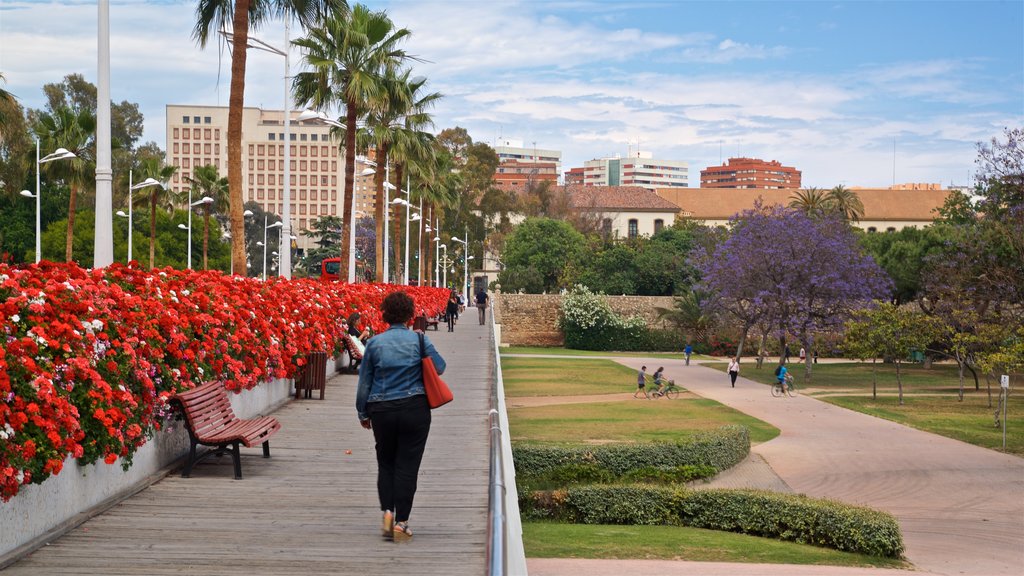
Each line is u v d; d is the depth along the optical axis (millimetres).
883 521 18281
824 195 103562
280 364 15023
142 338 9242
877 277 54156
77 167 56312
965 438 32531
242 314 13508
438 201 70688
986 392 49688
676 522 21062
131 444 8539
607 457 23812
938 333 43781
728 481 25031
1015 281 40750
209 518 7797
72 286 8250
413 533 7379
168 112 177875
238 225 19547
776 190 144125
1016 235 39844
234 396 12688
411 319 7297
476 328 47000
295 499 8609
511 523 7770
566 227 102188
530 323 86562
